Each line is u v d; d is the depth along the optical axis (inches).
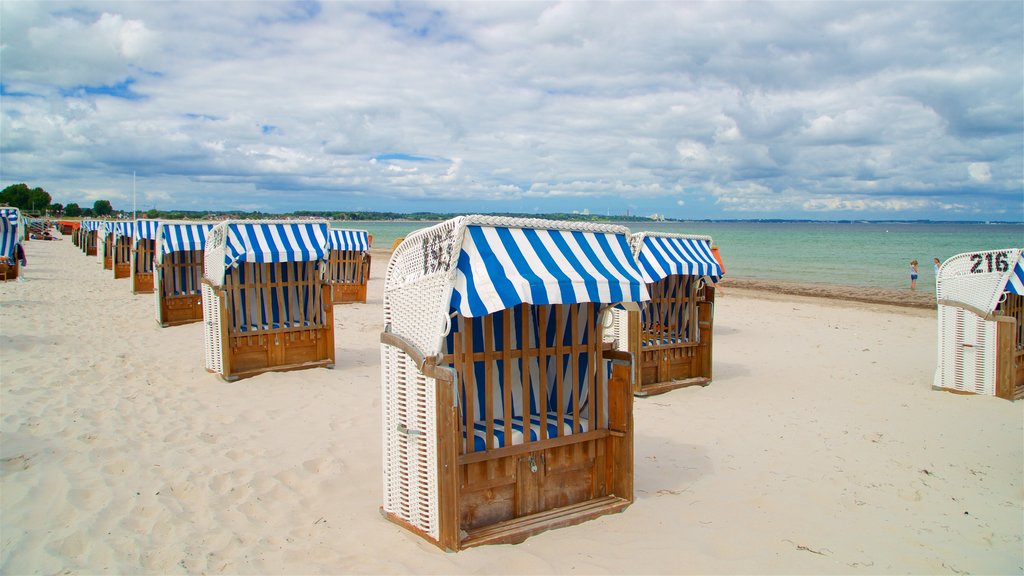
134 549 163.8
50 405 283.0
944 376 355.6
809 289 990.4
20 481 202.4
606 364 200.8
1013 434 279.4
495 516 180.2
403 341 177.5
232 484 207.8
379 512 191.2
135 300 675.4
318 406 303.3
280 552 165.0
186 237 528.4
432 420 167.0
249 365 356.5
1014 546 179.2
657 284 354.3
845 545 177.9
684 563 164.4
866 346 496.1
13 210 871.7
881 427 289.1
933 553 174.2
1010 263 335.0
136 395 309.0
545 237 186.2
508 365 177.3
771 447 260.7
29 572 151.3
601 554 167.3
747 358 448.8
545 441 185.2
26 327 477.4
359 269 721.6
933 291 955.3
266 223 359.9
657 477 225.8
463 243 168.4
